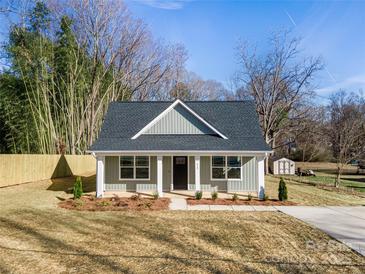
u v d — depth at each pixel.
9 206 13.18
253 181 17.53
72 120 32.31
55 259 6.65
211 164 17.61
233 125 18.58
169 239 8.26
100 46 35.62
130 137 17.62
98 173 15.84
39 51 28.73
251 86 35.38
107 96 38.19
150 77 41.84
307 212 12.36
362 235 8.80
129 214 11.73
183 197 15.77
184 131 18.33
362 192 20.08
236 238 8.42
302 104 33.84
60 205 13.42
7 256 6.81
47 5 29.59
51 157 25.06
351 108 29.75
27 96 28.14
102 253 7.06
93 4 34.53
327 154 51.03
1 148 28.38
